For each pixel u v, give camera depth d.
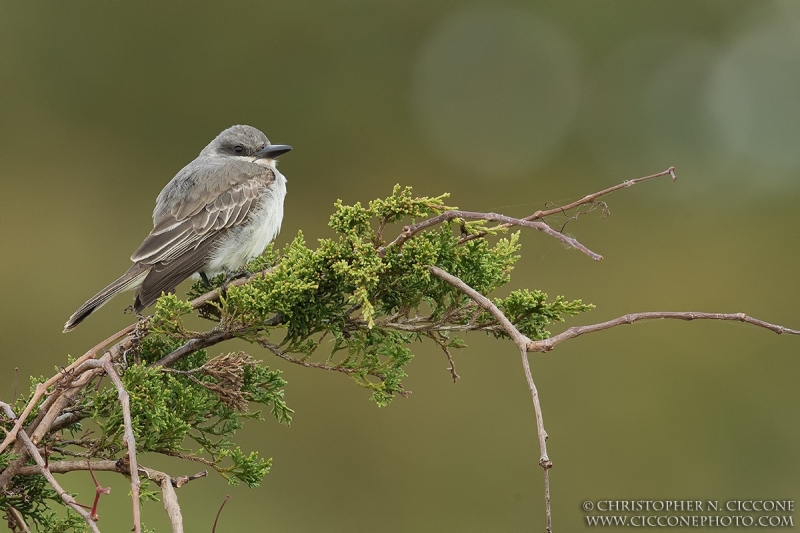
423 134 18.42
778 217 17.55
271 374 5.76
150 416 5.17
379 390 5.74
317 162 17.91
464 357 14.38
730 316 4.64
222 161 9.14
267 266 6.71
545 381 14.29
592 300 15.62
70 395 5.04
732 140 18.89
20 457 5.10
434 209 5.63
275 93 17.80
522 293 5.65
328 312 5.80
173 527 4.57
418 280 5.66
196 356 6.07
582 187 18.30
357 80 18.36
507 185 18.33
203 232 8.39
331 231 17.28
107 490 4.17
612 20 19.48
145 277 7.93
